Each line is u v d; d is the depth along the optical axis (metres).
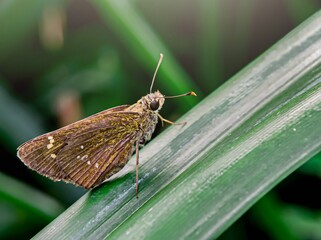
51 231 0.08
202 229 0.07
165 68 0.12
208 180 0.07
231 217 0.07
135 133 0.10
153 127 0.10
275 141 0.07
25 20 0.14
